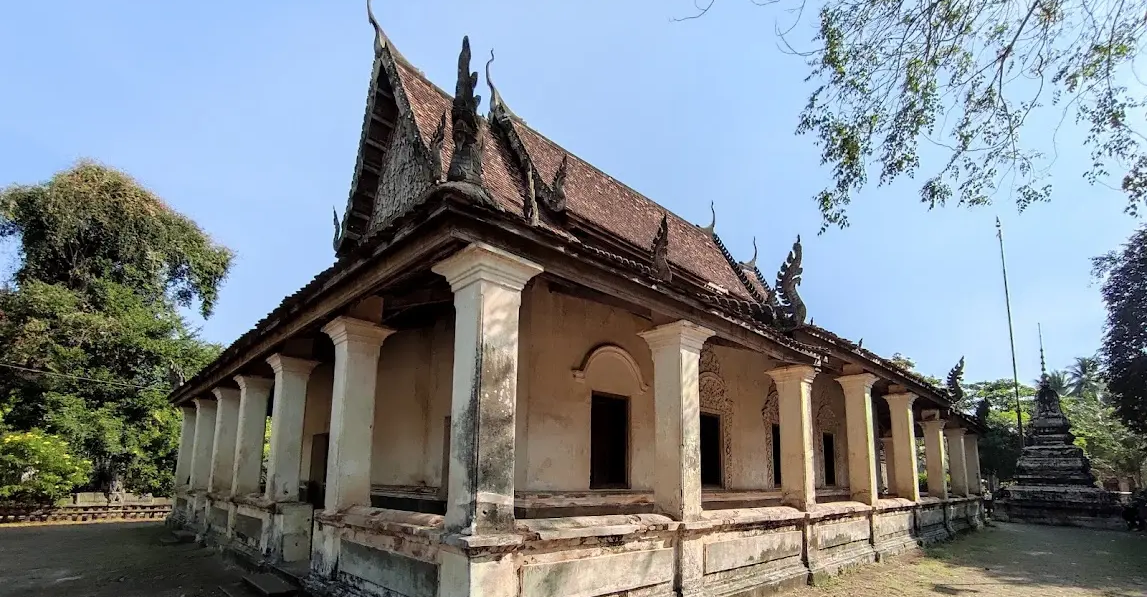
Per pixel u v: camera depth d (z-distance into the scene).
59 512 21.05
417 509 9.38
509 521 5.62
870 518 12.02
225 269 35.12
